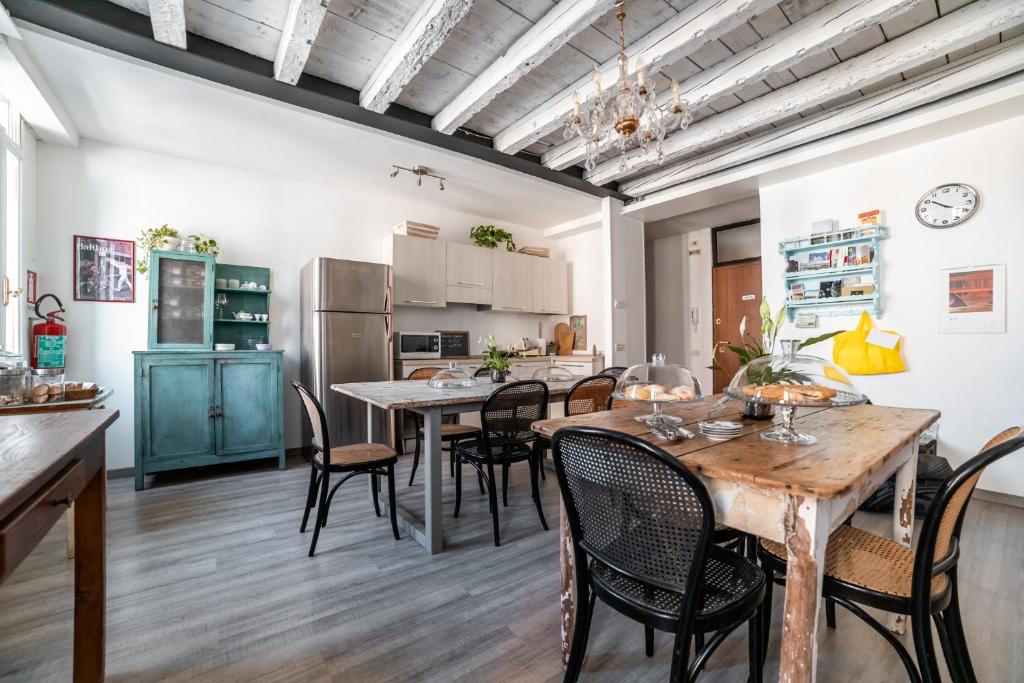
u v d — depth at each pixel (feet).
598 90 7.62
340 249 14.42
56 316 9.94
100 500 4.18
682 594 3.12
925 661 3.22
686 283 19.51
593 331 18.54
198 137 10.75
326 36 7.98
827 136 10.69
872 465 3.31
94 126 10.15
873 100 9.64
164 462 10.18
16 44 7.22
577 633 3.96
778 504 3.07
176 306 10.98
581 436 3.34
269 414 11.48
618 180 14.82
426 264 14.99
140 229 11.35
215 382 10.81
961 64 8.55
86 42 7.36
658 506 3.18
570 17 7.15
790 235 12.30
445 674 4.40
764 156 11.79
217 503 9.09
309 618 5.27
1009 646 4.76
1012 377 9.07
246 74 8.34
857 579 3.56
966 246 9.60
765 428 4.69
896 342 10.48
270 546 7.14
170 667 4.45
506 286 17.04
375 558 6.78
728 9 6.89
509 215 17.48
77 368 10.57
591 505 3.66
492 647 4.80
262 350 11.59
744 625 5.30
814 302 11.69
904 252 10.41
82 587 4.09
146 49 7.57
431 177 13.43
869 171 10.94
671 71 9.10
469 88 9.43
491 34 8.04
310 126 10.28
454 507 8.92
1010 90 8.30
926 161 10.12
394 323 15.38
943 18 7.57
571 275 19.54
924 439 9.59
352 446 7.98
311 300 12.62
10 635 4.92
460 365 15.16
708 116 10.91
